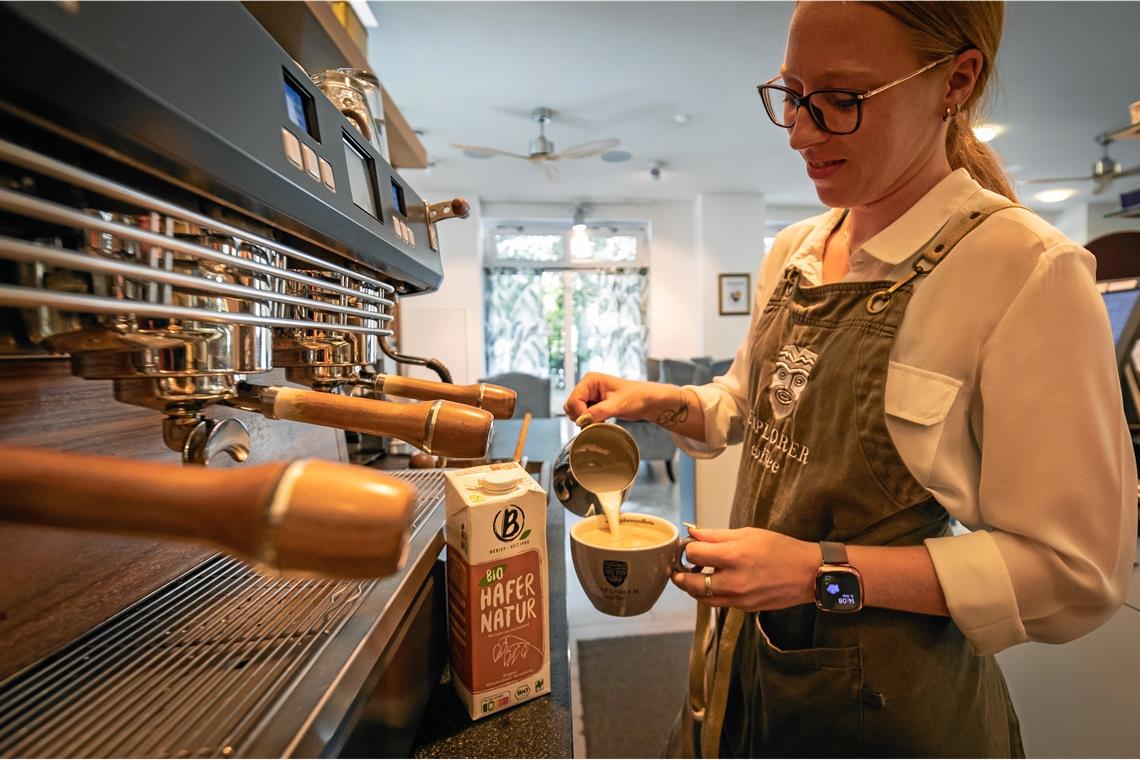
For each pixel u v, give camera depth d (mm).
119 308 247
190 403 339
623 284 6082
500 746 437
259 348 360
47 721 291
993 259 525
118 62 217
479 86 3289
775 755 657
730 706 775
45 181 262
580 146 3434
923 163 581
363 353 601
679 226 6062
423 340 5582
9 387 355
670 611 2229
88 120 218
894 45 498
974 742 608
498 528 460
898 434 565
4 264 279
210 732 278
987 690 647
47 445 380
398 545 187
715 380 981
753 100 3518
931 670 576
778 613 676
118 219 299
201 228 327
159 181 294
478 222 5684
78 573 385
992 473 513
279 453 697
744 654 737
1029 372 490
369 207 543
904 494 572
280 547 181
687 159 4633
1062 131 4070
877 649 580
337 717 300
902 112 520
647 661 1895
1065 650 899
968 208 562
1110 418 489
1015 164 4863
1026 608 492
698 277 5949
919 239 575
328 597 423
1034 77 3217
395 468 1152
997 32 536
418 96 3428
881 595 513
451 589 499
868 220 658
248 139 312
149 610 415
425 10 2514
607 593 525
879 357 578
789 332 690
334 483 187
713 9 2539
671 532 595
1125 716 800
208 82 280
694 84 3279
